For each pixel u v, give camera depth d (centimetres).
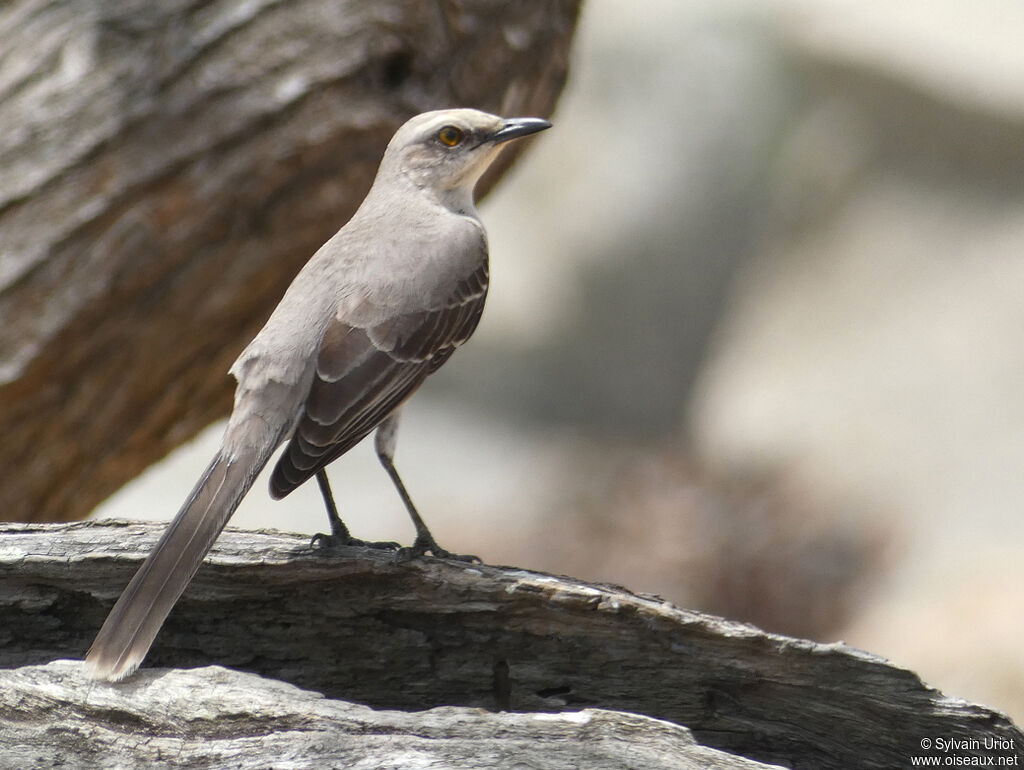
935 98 2908
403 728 679
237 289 1069
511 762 656
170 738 673
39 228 1012
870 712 752
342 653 761
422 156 947
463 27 1071
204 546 721
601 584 764
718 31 3316
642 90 3384
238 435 770
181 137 1023
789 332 2970
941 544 2367
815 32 3144
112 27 1033
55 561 735
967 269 2742
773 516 2653
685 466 2947
